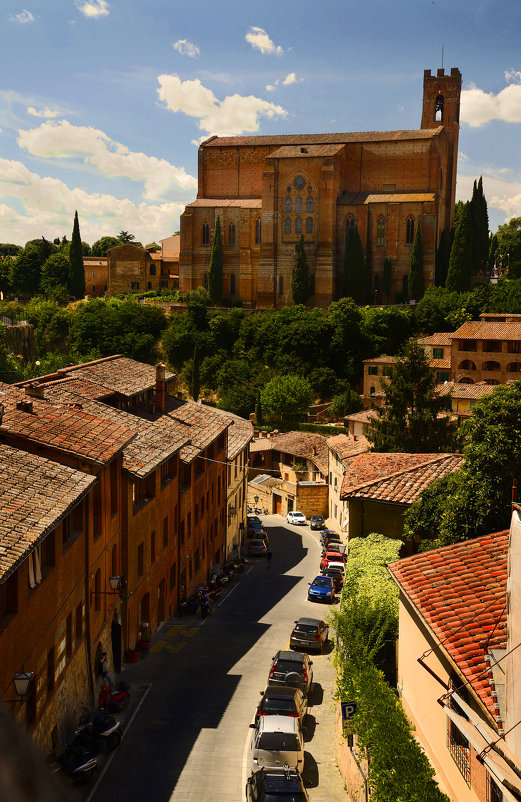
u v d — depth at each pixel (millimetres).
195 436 50219
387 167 156750
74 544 27172
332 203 151625
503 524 27219
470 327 107875
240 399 134250
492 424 28281
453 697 15047
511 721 12320
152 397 53000
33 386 34906
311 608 48469
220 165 168125
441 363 109875
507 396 28500
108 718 26562
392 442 63750
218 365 147125
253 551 68938
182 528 47062
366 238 152750
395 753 17000
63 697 25594
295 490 89375
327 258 152375
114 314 157250
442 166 161125
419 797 15164
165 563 43094
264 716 26359
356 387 140125
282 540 77500
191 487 49438
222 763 25688
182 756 26156
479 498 27375
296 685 31297
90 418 33750
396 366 65688
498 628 17125
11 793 2887
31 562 22172
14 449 26312
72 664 26875
